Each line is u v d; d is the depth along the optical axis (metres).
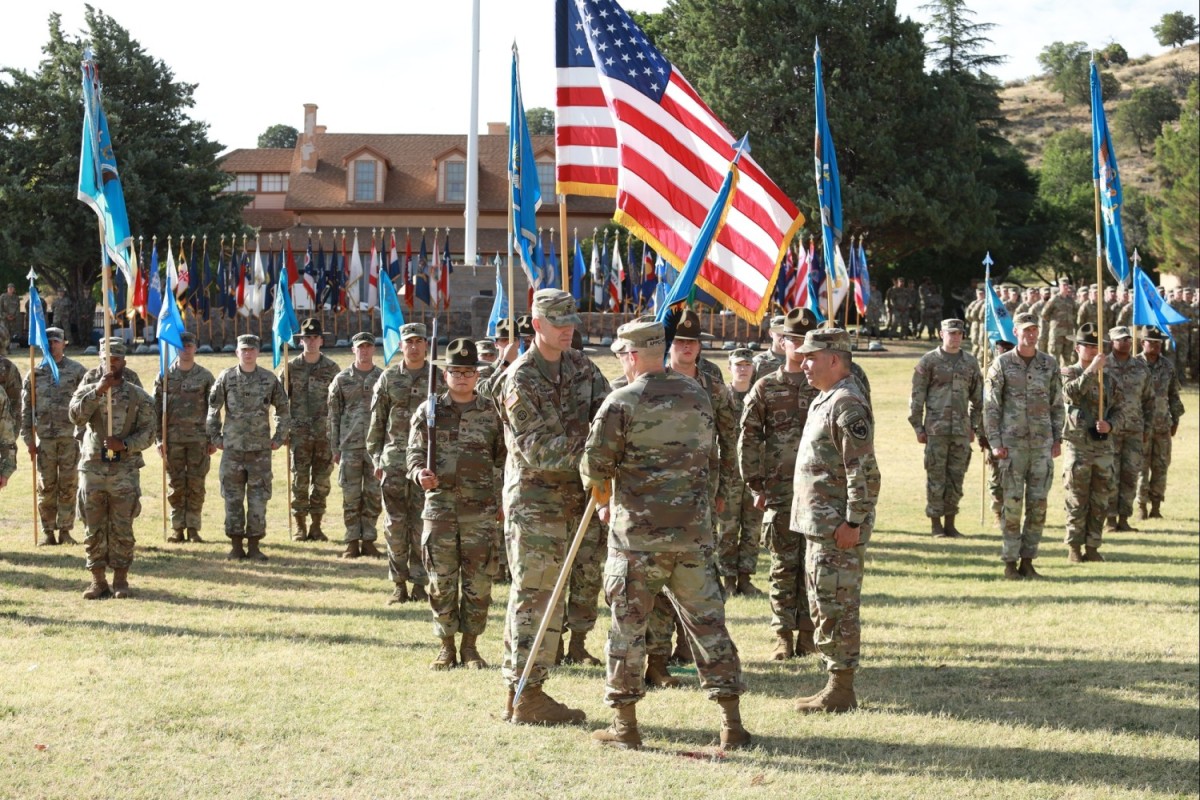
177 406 13.11
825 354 7.25
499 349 11.38
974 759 6.39
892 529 14.77
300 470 13.64
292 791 5.62
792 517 7.48
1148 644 9.04
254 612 9.72
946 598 10.69
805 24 43.56
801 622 8.58
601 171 9.05
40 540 13.05
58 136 39.94
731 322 35.16
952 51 56.34
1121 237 14.87
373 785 5.73
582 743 6.43
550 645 6.87
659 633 7.80
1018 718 7.17
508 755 6.18
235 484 12.28
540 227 53.28
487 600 8.13
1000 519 14.72
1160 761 6.46
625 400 6.29
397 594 10.30
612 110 9.05
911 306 41.44
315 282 35.69
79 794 5.51
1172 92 137.88
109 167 10.78
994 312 15.72
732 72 44.41
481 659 8.17
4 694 7.05
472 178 33.53
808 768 6.16
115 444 9.99
